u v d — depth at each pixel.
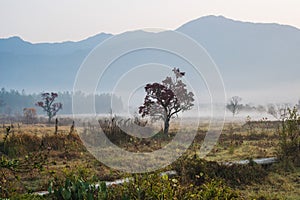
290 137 11.42
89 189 6.48
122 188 6.77
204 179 9.00
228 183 9.09
